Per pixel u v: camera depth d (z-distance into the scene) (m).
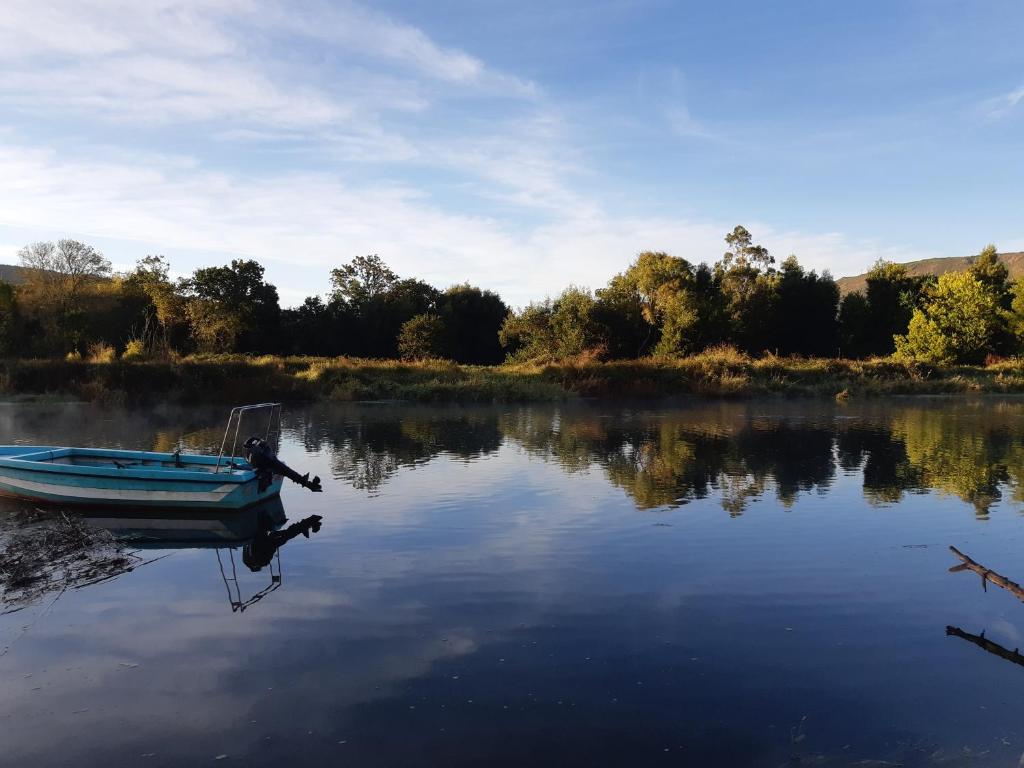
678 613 7.02
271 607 7.20
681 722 5.06
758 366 37.06
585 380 33.25
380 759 4.62
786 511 11.07
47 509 11.36
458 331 63.22
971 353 43.50
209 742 4.83
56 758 4.66
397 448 17.47
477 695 5.43
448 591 7.64
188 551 9.15
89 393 28.00
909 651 6.19
